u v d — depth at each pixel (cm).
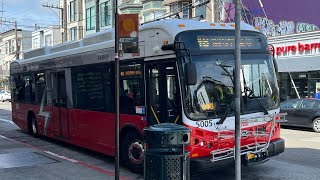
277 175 822
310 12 2884
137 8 3809
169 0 3231
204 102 718
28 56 1498
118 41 648
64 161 1000
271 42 2455
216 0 2075
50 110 1262
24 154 1099
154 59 777
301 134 1542
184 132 535
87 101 1029
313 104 1662
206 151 713
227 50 764
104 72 947
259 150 750
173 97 729
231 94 746
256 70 793
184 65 704
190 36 732
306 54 2247
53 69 1226
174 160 536
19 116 1579
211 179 798
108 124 934
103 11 4406
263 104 787
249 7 2709
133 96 842
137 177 825
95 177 822
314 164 931
